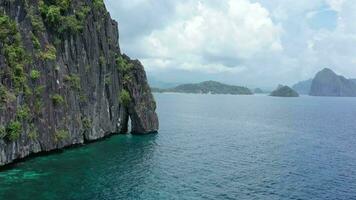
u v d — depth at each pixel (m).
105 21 89.81
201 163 67.69
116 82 93.62
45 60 64.88
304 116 187.38
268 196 49.88
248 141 97.12
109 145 80.06
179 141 91.94
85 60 78.62
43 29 66.06
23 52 58.56
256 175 60.34
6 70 54.38
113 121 92.12
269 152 81.06
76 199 45.38
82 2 78.62
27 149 59.66
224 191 51.31
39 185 49.34
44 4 67.88
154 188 51.34
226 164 67.62
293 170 64.31
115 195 47.72
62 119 68.94
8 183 49.28
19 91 56.69
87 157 66.69
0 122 51.97
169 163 66.44
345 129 130.62
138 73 98.69
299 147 88.88
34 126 61.22
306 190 52.94
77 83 74.50
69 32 73.31
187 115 178.38
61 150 69.81
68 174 55.28
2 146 53.16
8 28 56.28
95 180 53.53
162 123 136.50
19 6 60.00
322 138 106.19
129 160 67.06
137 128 98.25
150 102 100.88
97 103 83.00
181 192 50.16
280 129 126.94
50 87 66.06
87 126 78.50
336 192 52.31
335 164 69.88
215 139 99.12
